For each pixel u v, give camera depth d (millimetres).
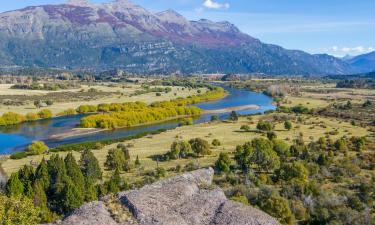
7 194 60500
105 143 123500
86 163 82688
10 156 107688
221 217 30688
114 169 90562
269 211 55594
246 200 56750
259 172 84750
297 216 57375
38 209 47031
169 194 32281
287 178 76188
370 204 63219
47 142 132250
